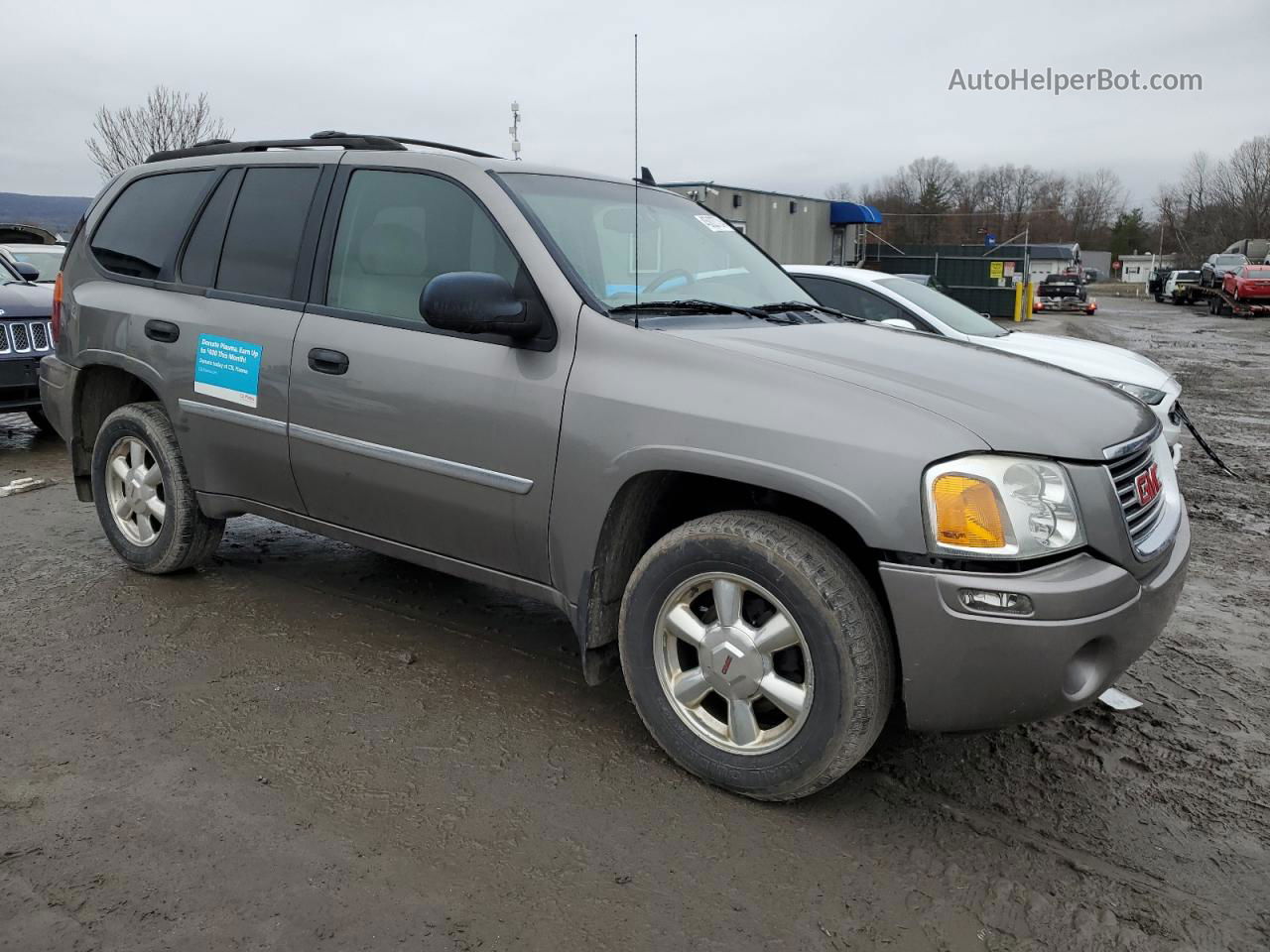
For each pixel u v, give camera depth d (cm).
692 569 280
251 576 452
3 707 318
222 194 405
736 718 278
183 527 421
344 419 346
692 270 364
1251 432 1017
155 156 448
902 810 281
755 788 275
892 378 276
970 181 10031
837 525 276
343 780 282
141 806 264
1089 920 236
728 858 254
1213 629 441
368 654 370
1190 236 7869
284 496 380
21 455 746
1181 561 285
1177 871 257
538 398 301
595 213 352
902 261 3328
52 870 236
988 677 246
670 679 292
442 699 336
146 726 309
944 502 244
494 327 297
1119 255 10062
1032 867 256
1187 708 356
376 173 360
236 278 389
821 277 760
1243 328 2711
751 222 2653
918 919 234
